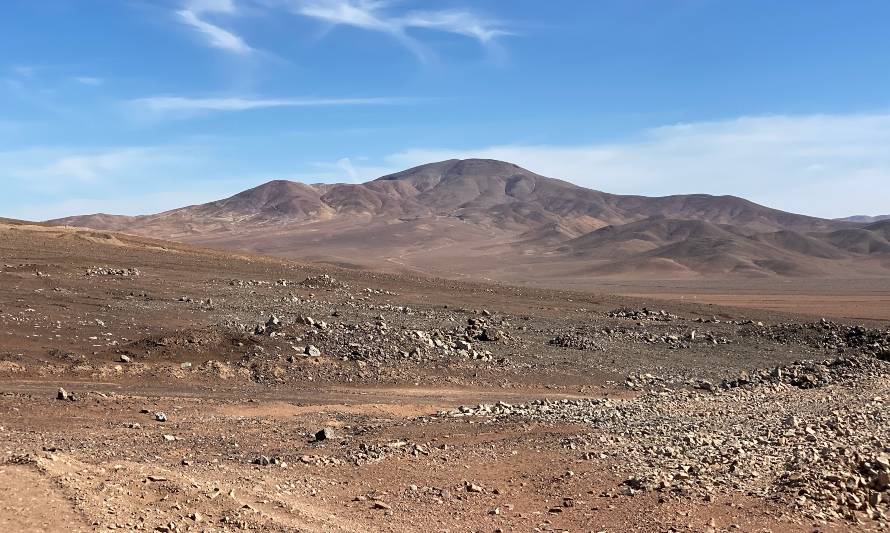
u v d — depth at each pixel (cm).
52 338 3388
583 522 1268
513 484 1488
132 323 3953
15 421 1969
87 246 7806
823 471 1428
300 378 2973
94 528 1002
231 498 1246
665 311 6581
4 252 6644
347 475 1532
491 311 5734
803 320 6581
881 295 12925
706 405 2306
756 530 1216
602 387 3238
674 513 1283
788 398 2389
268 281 6438
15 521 977
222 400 2492
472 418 2122
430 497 1401
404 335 3603
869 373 2948
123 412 2181
